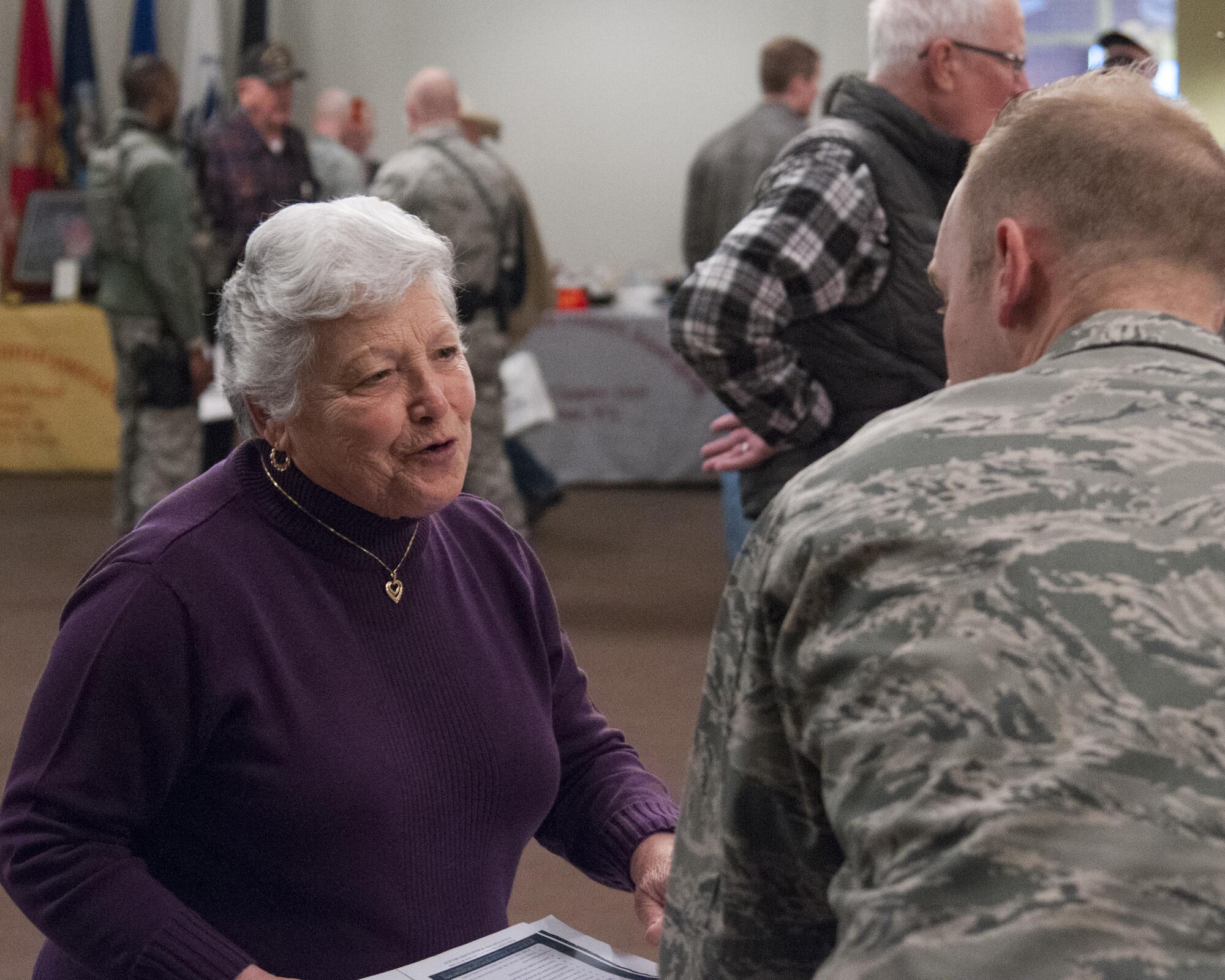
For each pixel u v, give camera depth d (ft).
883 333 6.61
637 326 21.08
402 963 3.93
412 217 3.91
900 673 2.09
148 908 3.65
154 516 3.94
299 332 3.73
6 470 22.24
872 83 6.71
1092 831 1.89
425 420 3.83
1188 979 1.78
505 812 4.15
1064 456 2.26
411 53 25.81
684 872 2.64
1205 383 2.38
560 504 20.42
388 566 4.02
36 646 13.60
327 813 3.81
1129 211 2.56
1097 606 2.06
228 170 18.16
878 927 1.95
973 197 2.77
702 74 25.38
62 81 24.93
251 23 24.86
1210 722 1.96
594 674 12.73
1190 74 6.89
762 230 6.51
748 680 2.45
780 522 2.46
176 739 3.76
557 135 25.88
